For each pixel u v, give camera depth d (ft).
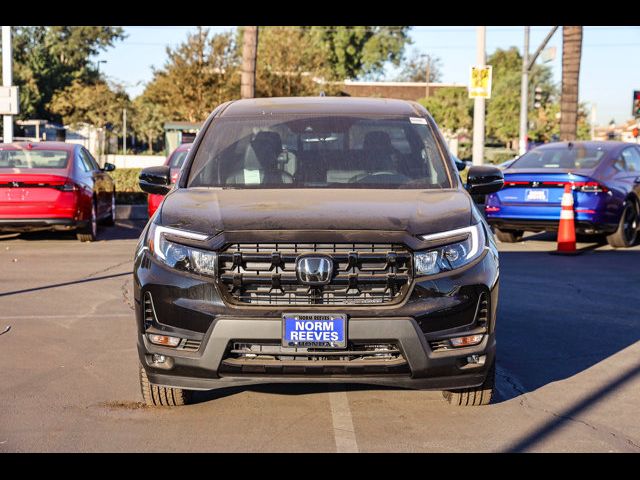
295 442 14.85
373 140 18.98
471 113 200.34
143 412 16.48
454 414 16.42
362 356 14.70
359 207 15.84
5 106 63.26
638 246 43.01
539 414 16.47
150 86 151.43
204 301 14.67
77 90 179.93
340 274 14.64
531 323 24.86
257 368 14.57
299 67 154.51
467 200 16.75
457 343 14.96
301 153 18.61
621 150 43.29
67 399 17.30
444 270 14.96
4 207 40.96
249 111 20.06
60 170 42.86
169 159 43.09
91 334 23.24
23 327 24.03
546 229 41.11
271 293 14.62
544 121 203.21
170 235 15.28
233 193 17.03
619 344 22.43
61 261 37.01
